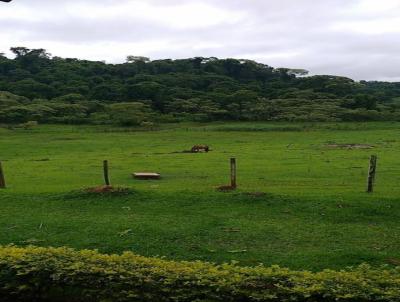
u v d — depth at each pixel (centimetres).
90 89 12800
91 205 1631
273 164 3152
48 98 11831
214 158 3644
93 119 9094
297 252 1164
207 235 1303
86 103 10575
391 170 2742
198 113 10006
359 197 1633
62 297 766
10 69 14662
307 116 9488
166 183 2302
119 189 1747
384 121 9262
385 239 1255
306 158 3553
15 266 782
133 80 13675
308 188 1945
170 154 4156
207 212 1516
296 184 2183
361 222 1405
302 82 14488
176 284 725
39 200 1708
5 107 9425
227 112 9938
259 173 2695
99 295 743
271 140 6009
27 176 2672
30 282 778
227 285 710
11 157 4388
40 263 787
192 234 1309
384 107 11119
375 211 1485
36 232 1354
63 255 820
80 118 9094
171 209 1560
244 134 6994
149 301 722
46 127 8144
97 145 5534
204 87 13888
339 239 1261
